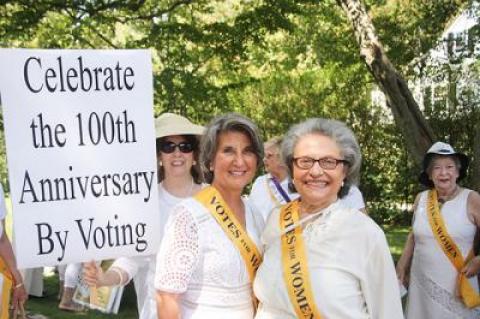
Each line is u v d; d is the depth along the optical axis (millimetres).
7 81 2473
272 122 12789
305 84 12742
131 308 5977
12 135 2482
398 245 9398
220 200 2316
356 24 7434
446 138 11492
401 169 11875
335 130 2275
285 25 8195
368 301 2164
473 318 3730
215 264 2240
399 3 10453
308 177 2240
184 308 2260
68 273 5797
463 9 10016
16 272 3393
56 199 2555
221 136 2359
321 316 2137
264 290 2250
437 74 11484
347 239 2162
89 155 2605
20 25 7582
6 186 9102
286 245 2240
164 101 7336
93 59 2598
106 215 2639
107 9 8156
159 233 2725
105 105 2625
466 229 3707
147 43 7887
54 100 2545
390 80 7285
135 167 2680
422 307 3879
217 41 8102
